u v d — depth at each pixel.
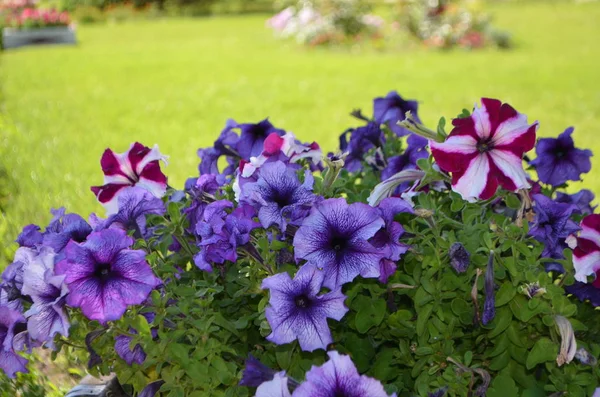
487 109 1.88
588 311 2.18
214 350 1.84
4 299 1.91
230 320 2.04
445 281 1.89
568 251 1.98
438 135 1.99
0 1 20.27
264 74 11.51
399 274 1.97
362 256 1.77
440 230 1.99
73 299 1.69
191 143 7.05
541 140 2.32
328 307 1.72
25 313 1.74
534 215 1.99
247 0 26.62
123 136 7.45
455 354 1.96
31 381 2.81
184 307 1.84
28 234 2.03
